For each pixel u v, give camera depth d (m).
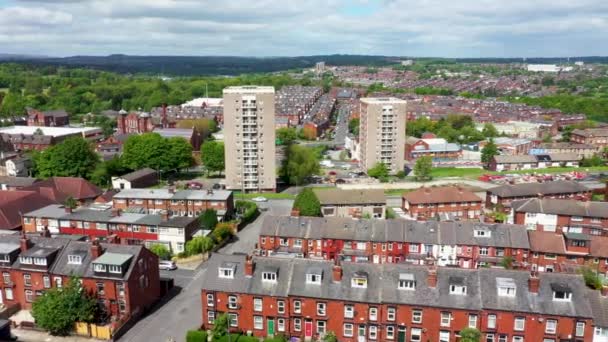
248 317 71.12
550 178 185.25
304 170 174.62
